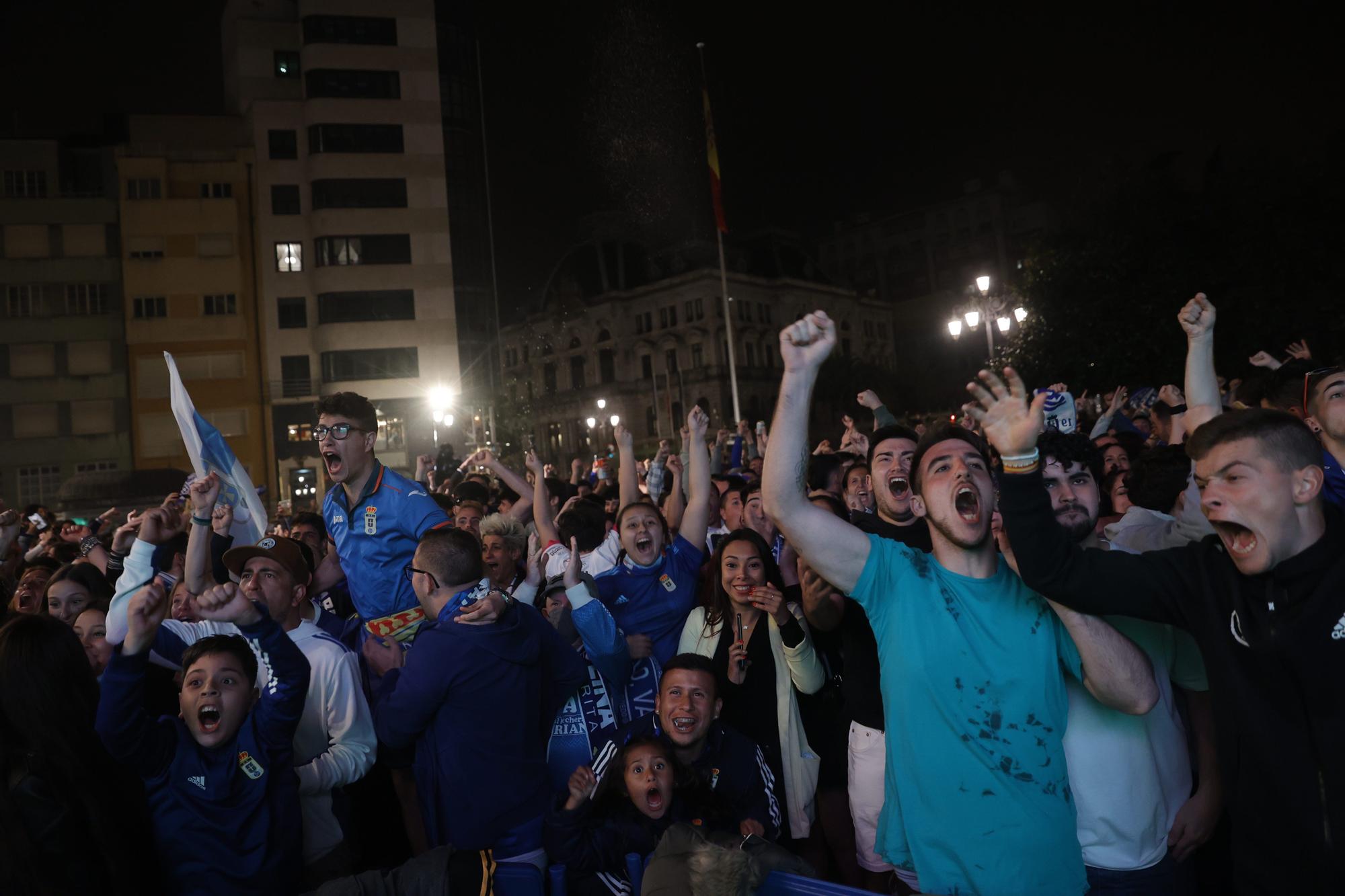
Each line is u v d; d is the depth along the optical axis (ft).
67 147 155.43
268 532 15.87
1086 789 9.29
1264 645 6.99
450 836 11.24
